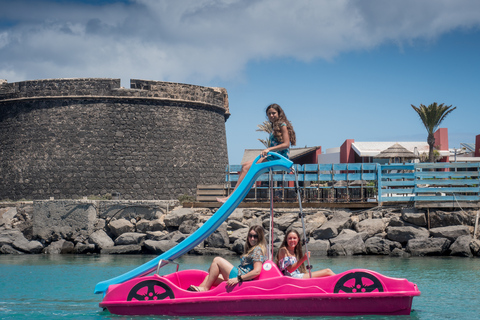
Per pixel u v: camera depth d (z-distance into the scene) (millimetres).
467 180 22234
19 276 15047
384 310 8836
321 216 22734
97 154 31297
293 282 8930
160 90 32562
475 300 10648
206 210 25000
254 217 23266
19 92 32188
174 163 32719
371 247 20328
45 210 25297
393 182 23078
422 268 15852
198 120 34250
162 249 22391
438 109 38031
